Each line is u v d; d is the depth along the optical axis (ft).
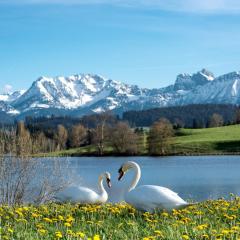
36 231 37.96
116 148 404.16
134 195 45.93
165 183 157.89
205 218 43.14
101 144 410.52
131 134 406.82
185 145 422.82
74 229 38.60
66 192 54.03
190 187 140.87
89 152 408.05
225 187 138.41
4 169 59.16
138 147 422.41
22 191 59.57
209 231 36.78
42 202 59.93
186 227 38.63
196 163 282.15
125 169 53.36
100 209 48.83
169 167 248.32
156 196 45.14
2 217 43.98
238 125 564.71
